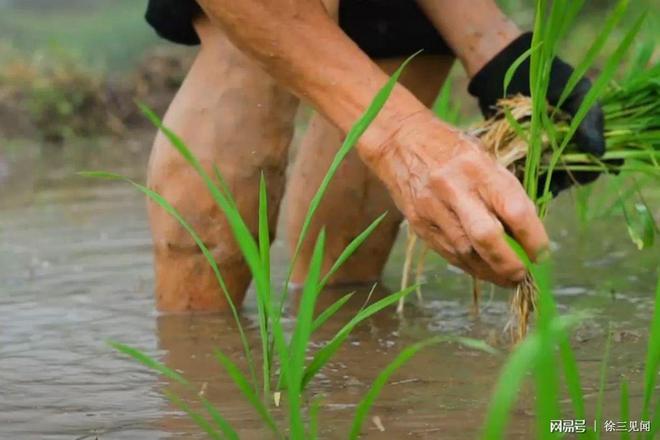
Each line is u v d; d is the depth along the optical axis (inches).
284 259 157.9
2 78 354.0
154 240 129.3
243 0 96.6
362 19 126.3
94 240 176.9
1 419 96.3
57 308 135.3
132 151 308.3
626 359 108.2
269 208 125.4
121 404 99.7
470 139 93.3
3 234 183.8
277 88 121.5
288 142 124.7
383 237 139.7
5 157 302.4
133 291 142.7
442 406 96.6
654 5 259.9
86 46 428.1
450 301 134.3
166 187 125.3
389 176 95.0
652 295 132.0
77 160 292.0
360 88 96.3
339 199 135.6
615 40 311.0
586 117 111.4
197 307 130.3
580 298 131.6
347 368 108.8
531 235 88.2
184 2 122.6
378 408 96.6
